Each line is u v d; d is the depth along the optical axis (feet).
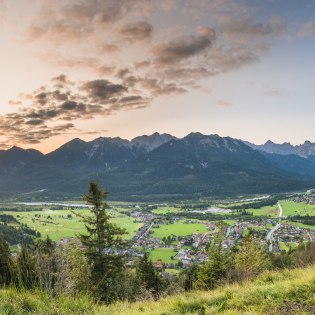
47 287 26.99
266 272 41.04
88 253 84.33
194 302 29.96
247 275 46.80
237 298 29.30
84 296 29.86
